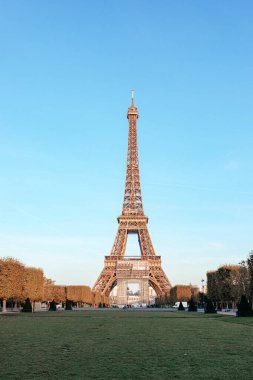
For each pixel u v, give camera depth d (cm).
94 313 19588
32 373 3928
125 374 3866
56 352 5309
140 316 15975
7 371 4028
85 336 7431
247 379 3625
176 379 3641
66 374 3875
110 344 6181
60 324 10694
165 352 5288
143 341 6575
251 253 18938
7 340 6731
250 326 9894
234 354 5088
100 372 3962
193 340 6700
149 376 3772
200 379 3628
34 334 7794
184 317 15000
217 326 9969
